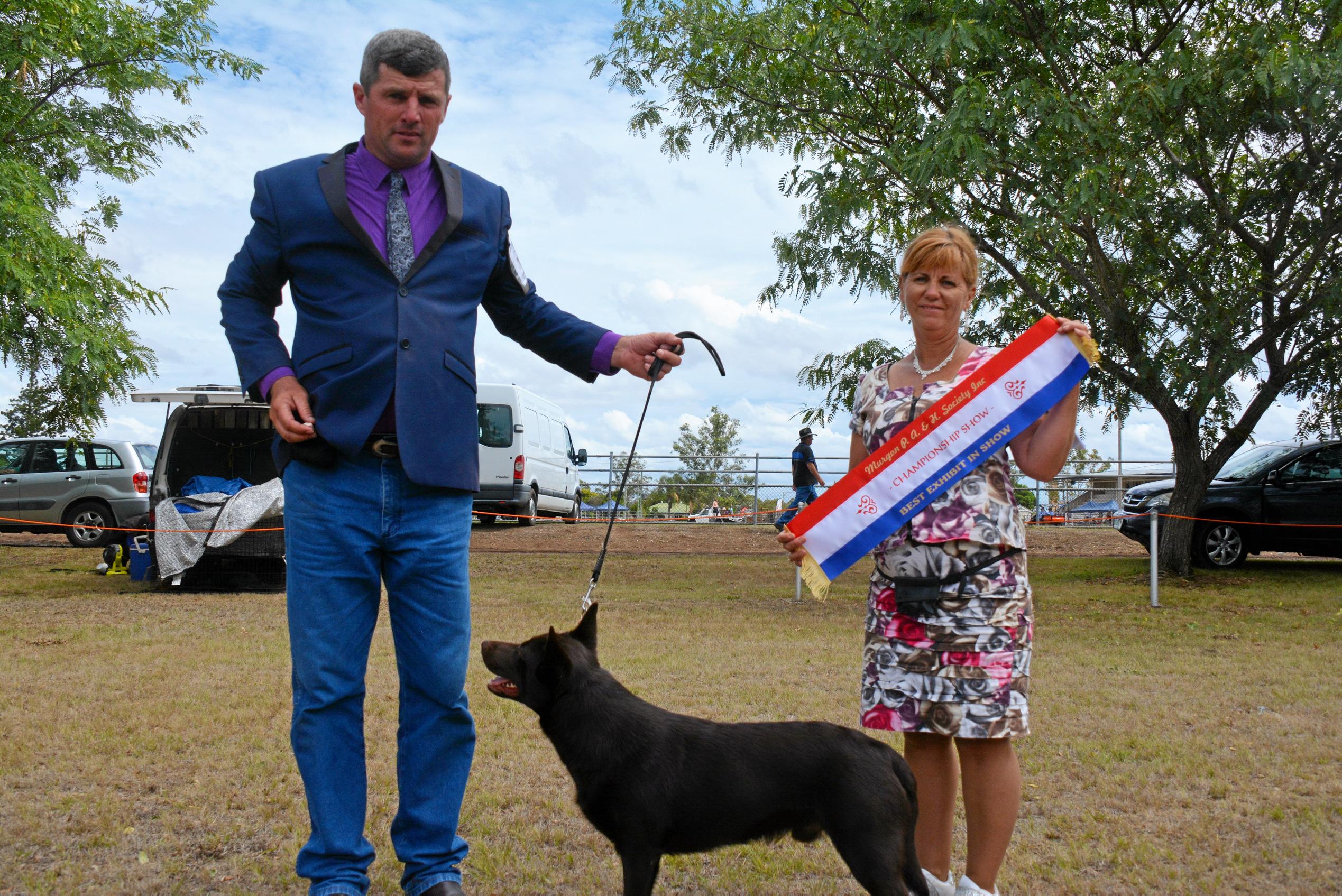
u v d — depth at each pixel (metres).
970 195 11.89
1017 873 3.43
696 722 2.79
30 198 12.01
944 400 3.02
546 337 3.25
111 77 14.14
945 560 2.92
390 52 2.73
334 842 2.72
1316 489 14.23
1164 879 3.38
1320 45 11.00
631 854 2.70
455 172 3.03
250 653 7.24
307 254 2.80
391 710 5.62
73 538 15.86
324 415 2.76
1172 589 12.57
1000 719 2.86
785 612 10.23
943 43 10.36
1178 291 12.12
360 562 2.81
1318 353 12.78
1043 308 12.84
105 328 12.46
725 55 12.58
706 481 23.30
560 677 2.73
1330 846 3.67
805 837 2.76
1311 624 9.67
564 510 23.27
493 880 3.35
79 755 4.66
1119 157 10.67
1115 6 12.64
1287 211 12.01
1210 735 5.19
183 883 3.29
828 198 11.30
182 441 11.87
